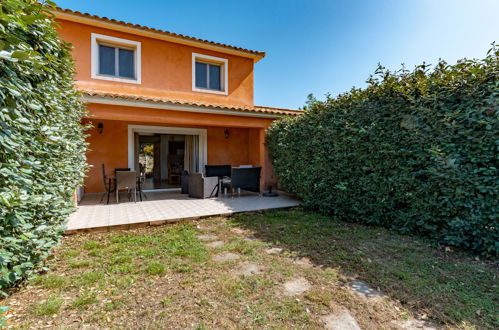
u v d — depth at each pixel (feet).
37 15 7.50
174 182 42.98
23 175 7.54
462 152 12.30
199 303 8.48
